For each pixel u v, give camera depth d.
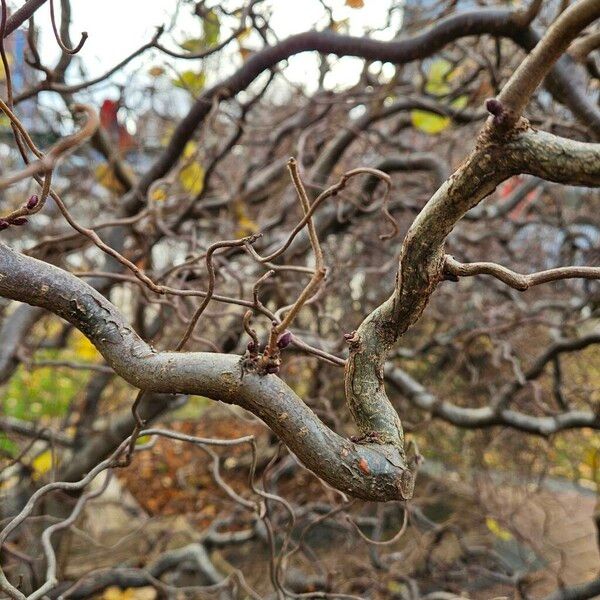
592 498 2.86
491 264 0.52
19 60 1.61
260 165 2.20
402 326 0.55
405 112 1.96
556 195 2.30
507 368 2.36
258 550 2.49
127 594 2.29
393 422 0.55
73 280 0.58
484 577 2.24
